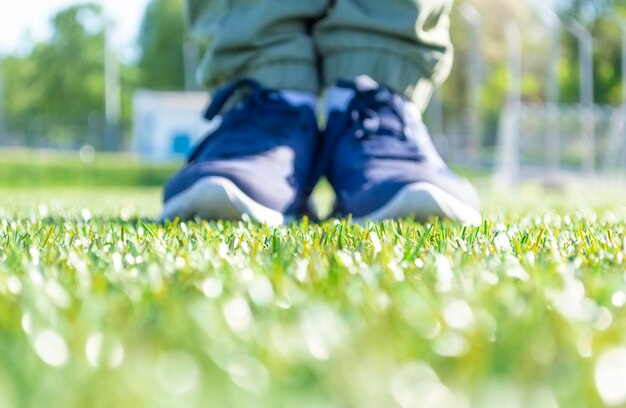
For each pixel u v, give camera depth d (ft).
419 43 8.09
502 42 88.02
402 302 2.94
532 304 2.96
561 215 8.82
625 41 58.65
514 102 57.06
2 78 147.02
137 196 18.93
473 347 2.20
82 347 2.28
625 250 4.62
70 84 145.48
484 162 59.06
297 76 8.11
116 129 113.09
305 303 2.94
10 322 2.64
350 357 2.11
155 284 3.22
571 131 42.24
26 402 1.79
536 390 1.86
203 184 7.10
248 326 2.57
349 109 7.91
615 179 41.22
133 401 1.72
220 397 1.79
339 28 8.10
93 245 4.79
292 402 1.74
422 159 7.66
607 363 1.98
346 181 7.63
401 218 7.11
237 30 8.14
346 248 4.78
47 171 49.90
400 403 1.72
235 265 4.00
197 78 8.89
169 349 2.31
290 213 7.64
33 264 3.93
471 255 4.38
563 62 96.89
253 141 7.68
